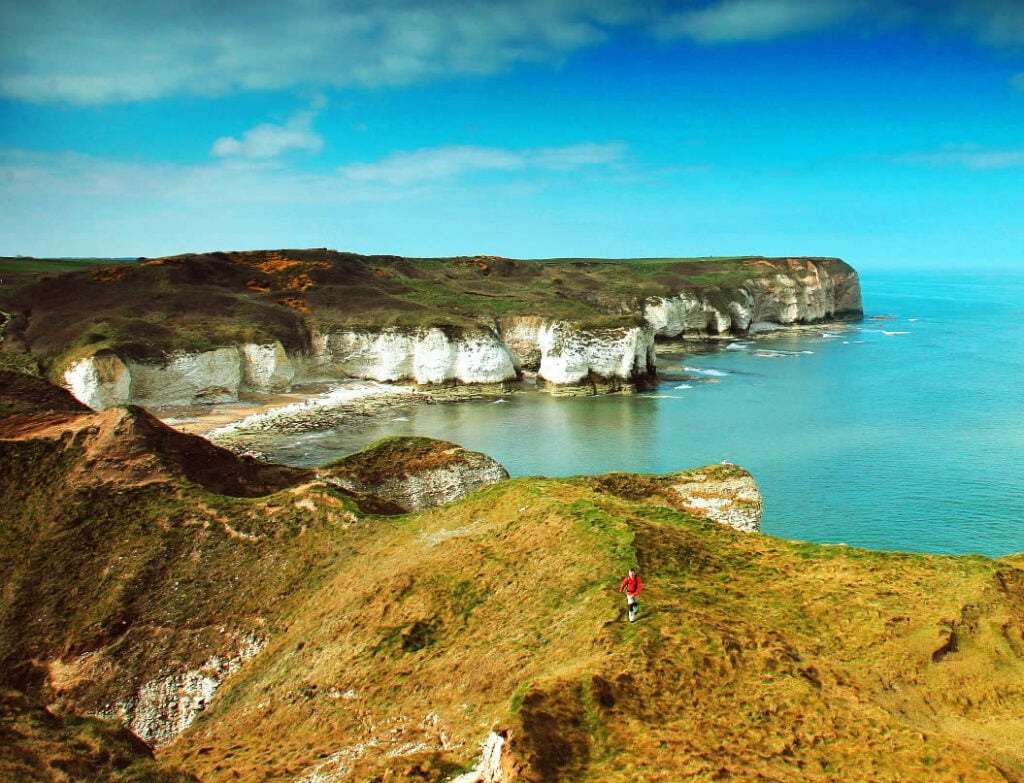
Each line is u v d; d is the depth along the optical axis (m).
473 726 17.27
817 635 20.34
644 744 14.71
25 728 17.14
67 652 26.08
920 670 18.73
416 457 42.50
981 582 22.41
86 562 29.53
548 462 61.06
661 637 18.56
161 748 23.70
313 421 77.94
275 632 26.45
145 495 32.72
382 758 16.95
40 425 38.12
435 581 25.47
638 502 35.31
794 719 15.73
